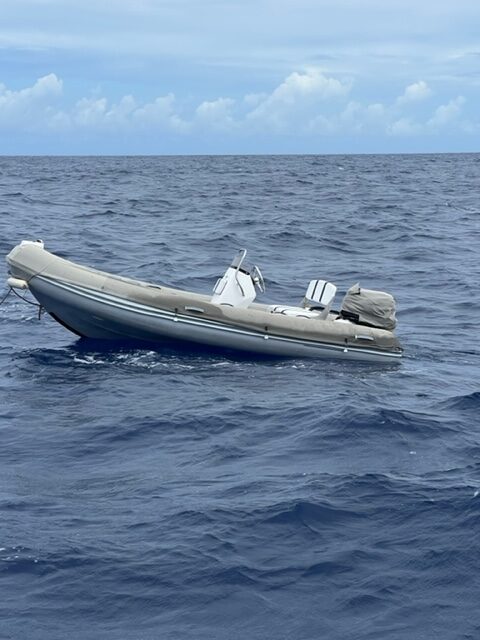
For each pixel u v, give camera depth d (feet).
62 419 36.19
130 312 45.19
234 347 45.80
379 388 41.57
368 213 135.74
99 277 45.70
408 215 132.87
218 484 29.37
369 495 28.27
